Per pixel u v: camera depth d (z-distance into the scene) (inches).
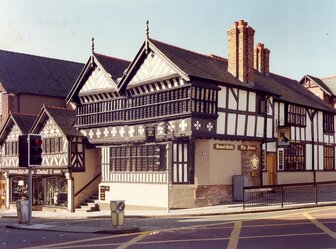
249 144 941.8
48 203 1101.1
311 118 1213.1
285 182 1090.7
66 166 1022.4
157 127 866.8
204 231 534.3
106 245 447.2
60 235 537.6
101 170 1024.9
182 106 819.4
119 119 955.3
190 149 820.6
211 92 844.6
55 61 1446.9
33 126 1107.9
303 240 447.8
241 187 887.7
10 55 1343.5
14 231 597.6
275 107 1056.8
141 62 900.0
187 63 859.4
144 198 903.1
